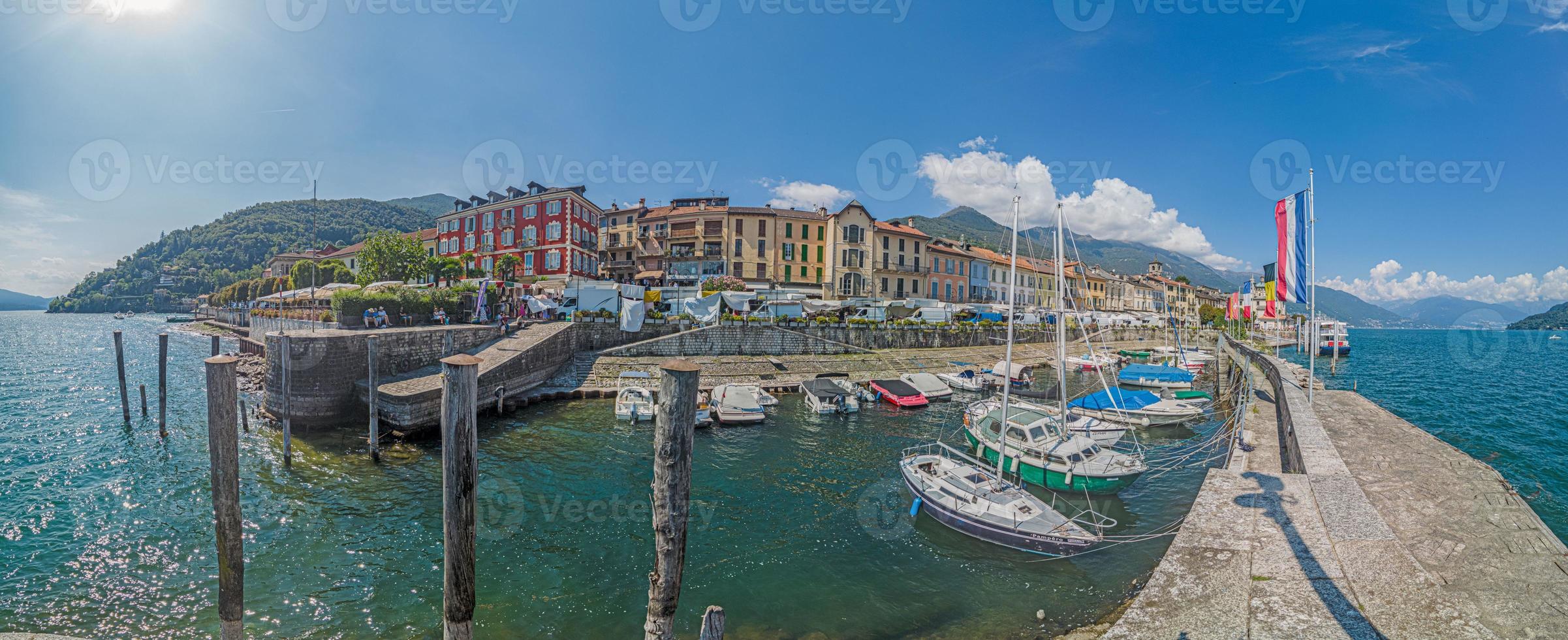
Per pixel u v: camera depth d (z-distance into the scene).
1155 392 37.22
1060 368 19.67
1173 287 108.56
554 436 23.67
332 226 141.88
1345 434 14.05
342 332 24.83
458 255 68.62
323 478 17.92
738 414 26.78
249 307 68.44
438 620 10.93
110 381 36.97
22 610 10.91
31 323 112.25
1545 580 6.82
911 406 31.22
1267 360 38.41
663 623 5.09
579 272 62.75
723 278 49.06
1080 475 17.36
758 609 11.55
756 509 16.48
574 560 13.29
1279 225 17.84
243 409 22.31
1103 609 11.45
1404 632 5.93
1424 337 146.50
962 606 11.62
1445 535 8.20
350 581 12.17
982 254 77.88
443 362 5.41
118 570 12.41
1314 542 7.98
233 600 7.09
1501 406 32.97
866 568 13.15
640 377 31.91
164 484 17.39
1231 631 6.14
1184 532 8.44
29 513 15.16
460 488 5.38
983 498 15.12
